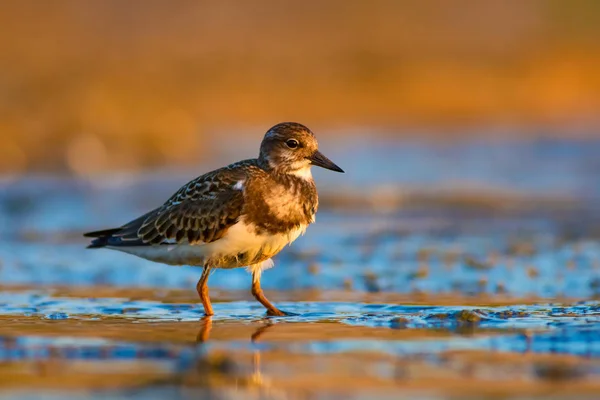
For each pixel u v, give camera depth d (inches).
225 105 1341.0
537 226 641.0
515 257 521.3
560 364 285.6
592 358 293.4
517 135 1181.1
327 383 268.2
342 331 342.0
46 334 338.3
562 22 1814.7
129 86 1198.9
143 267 516.4
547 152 1053.2
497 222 661.3
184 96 1320.1
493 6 1849.2
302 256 537.6
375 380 270.8
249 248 399.9
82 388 263.0
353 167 969.5
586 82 1533.0
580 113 1357.0
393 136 1196.5
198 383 268.5
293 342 322.0
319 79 1486.2
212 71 1462.8
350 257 534.3
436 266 501.7
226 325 358.9
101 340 326.6
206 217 397.4
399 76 1515.7
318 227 651.5
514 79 1534.2
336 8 1817.2
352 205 755.4
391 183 864.9
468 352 303.1
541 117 1334.9
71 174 890.7
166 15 1697.8
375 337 328.8
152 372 280.1
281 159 407.8
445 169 948.0
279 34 1688.0
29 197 773.3
